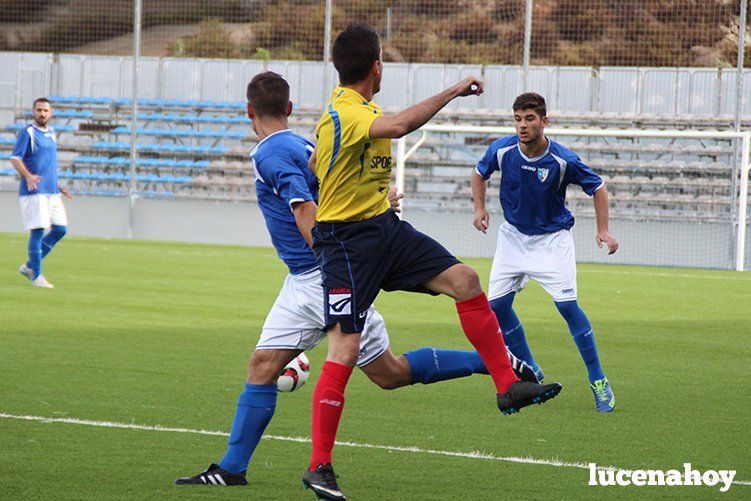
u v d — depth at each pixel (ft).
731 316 104.58
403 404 57.00
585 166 59.11
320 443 36.55
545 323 96.73
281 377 47.91
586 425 52.42
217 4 279.49
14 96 252.42
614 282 139.44
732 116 211.20
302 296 39.93
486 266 159.94
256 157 39.70
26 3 295.07
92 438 46.68
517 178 59.88
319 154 38.06
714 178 202.90
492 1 249.34
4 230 216.33
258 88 40.09
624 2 234.79
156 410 53.42
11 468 41.01
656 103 220.64
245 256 165.48
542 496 38.52
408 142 215.51
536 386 39.37
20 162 111.55
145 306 100.27
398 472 41.96
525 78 188.34
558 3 240.73
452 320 97.55
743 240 165.48
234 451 39.50
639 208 203.41
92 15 291.17
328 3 199.72
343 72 38.32
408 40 253.24
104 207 211.20
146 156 234.79
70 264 142.00
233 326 88.58
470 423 52.21
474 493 38.81
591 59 236.43
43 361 68.03
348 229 38.19
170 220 207.82
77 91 252.01
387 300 113.60
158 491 38.22
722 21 226.58
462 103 231.09
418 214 198.08
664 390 63.72
